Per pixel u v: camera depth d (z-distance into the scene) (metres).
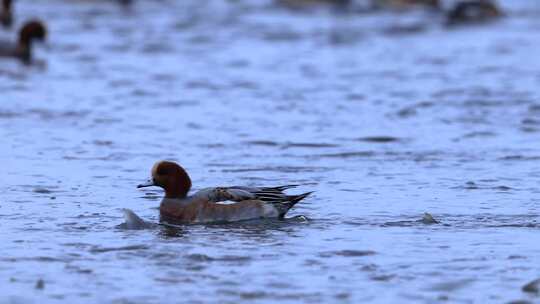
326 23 44.88
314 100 27.52
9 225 15.25
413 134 22.97
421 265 13.29
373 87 29.58
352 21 45.84
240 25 43.59
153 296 12.11
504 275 12.88
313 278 12.77
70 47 37.19
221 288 12.39
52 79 30.81
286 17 46.66
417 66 33.59
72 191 17.55
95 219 15.66
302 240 14.46
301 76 31.59
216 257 13.62
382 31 42.78
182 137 22.56
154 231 14.95
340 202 16.80
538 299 12.01
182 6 49.88
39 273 12.93
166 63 34.00
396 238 14.56
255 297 12.09
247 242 14.35
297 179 18.55
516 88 29.12
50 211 16.14
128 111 25.75
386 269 13.12
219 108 26.30
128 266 13.22
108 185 18.03
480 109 26.03
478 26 44.59
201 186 17.92
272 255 13.72
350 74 31.98
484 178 18.62
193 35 40.56
